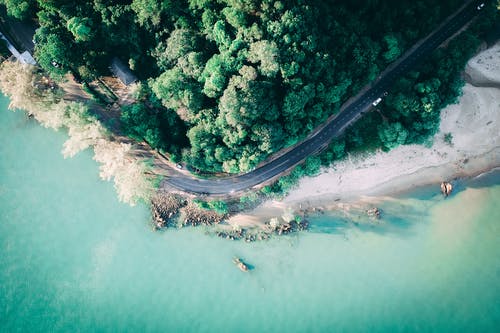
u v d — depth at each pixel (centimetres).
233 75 8606
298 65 8525
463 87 10612
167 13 8969
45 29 9088
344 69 9306
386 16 9394
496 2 9781
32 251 10681
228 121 8800
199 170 10431
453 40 9900
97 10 9138
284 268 10669
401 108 9612
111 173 9562
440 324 10381
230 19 8469
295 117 9375
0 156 10681
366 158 10650
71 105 9319
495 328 10244
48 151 10662
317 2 8675
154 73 9825
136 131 9675
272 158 10469
